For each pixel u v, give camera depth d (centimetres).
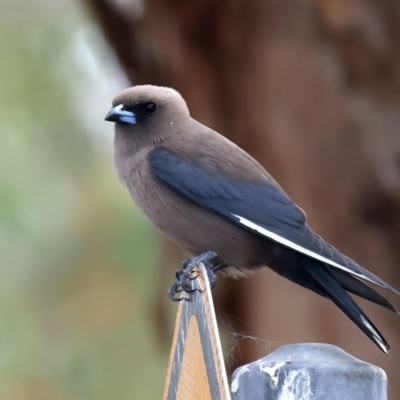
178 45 1227
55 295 1541
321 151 1208
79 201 1541
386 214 1208
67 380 1522
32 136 1541
